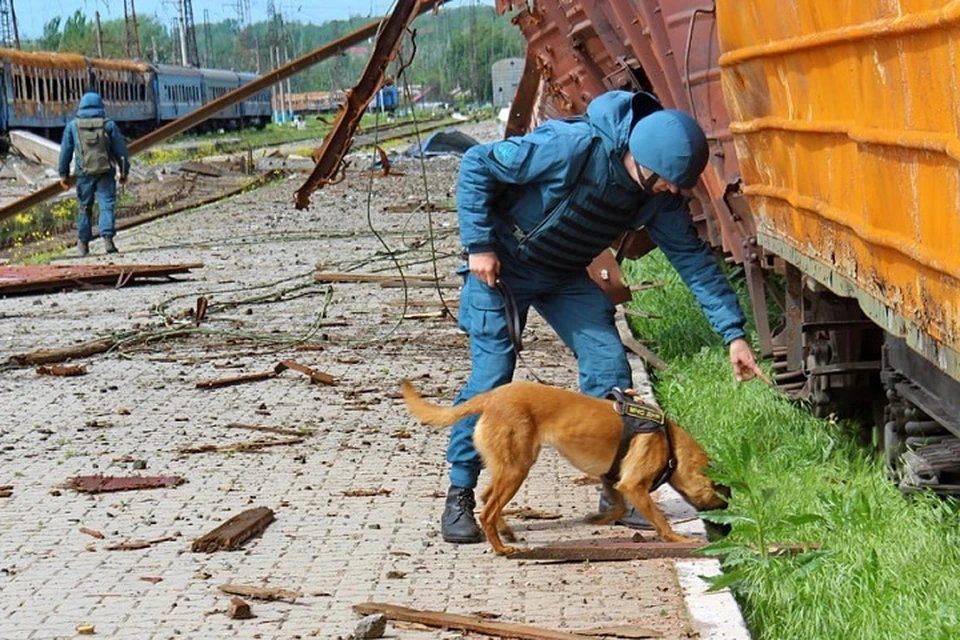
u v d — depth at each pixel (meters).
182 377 10.52
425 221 23.53
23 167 41.59
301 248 19.95
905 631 4.89
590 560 5.80
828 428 7.52
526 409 5.77
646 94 5.87
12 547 6.16
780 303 8.08
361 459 7.77
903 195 4.23
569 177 5.82
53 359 11.20
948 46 3.61
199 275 17.08
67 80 51.78
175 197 34.00
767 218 6.60
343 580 5.62
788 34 5.55
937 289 3.95
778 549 5.62
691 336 10.87
